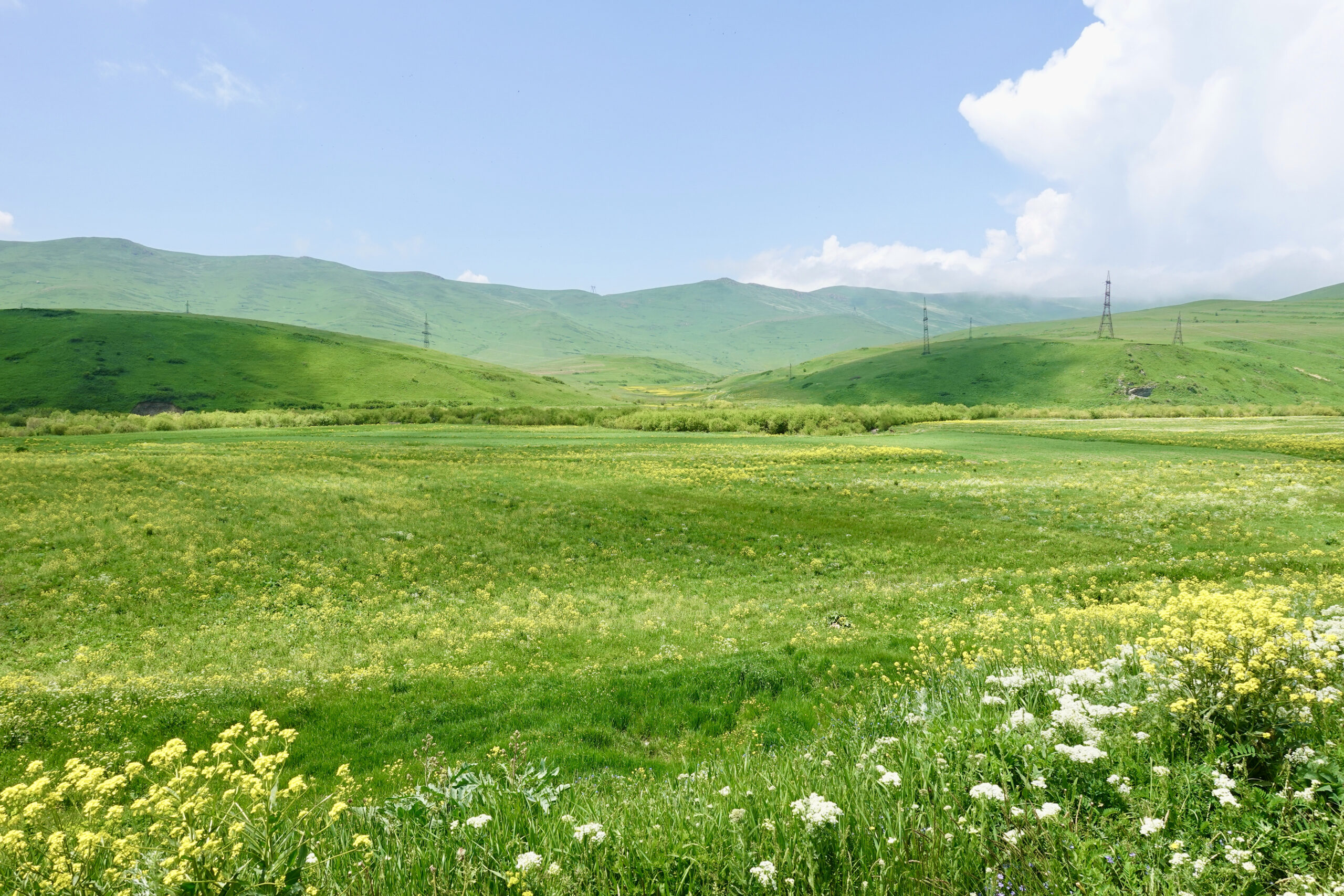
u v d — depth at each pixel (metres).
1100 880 3.55
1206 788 4.30
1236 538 31.03
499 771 6.75
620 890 4.01
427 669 17.88
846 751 6.71
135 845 3.98
